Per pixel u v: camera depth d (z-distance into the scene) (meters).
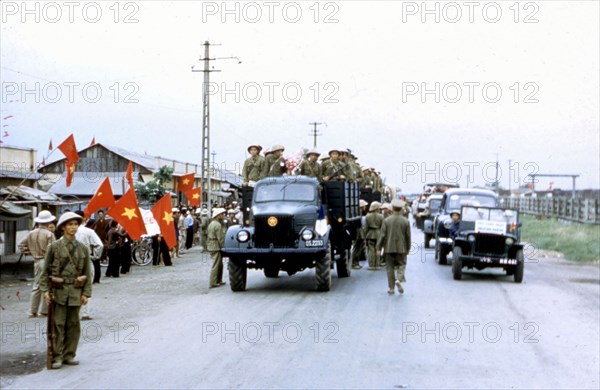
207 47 34.78
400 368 8.27
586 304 13.57
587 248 26.81
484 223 17.64
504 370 8.23
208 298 14.43
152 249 23.72
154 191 36.19
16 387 7.46
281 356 8.88
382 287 16.30
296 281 17.80
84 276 8.58
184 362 8.56
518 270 17.31
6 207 19.34
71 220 8.52
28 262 23.44
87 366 8.43
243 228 15.76
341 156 19.47
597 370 8.28
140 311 12.65
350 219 18.34
